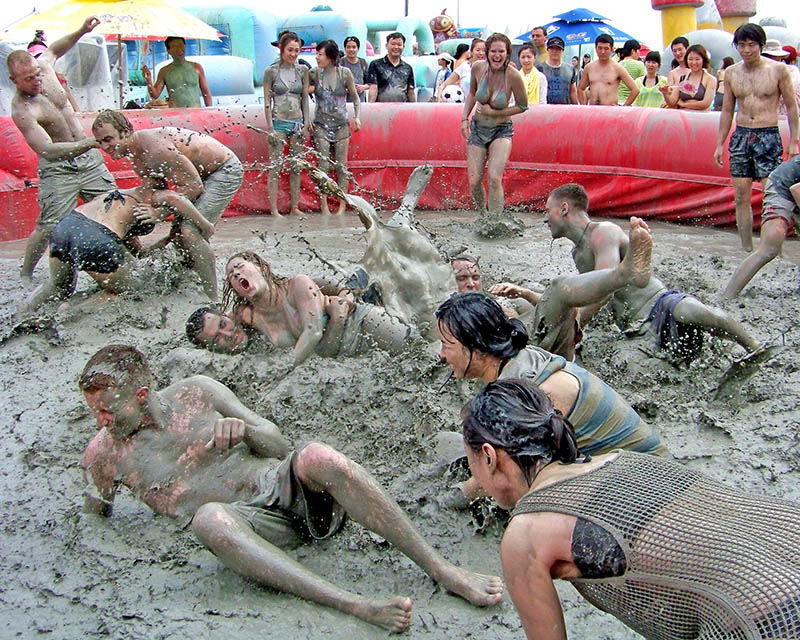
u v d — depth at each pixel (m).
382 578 3.33
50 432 4.60
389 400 4.58
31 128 7.07
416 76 21.25
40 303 6.51
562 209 5.38
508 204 11.27
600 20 19.69
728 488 2.17
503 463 2.22
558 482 2.15
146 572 3.35
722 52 17.20
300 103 10.77
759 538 1.96
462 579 3.17
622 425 3.14
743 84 8.09
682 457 4.16
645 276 3.87
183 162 6.54
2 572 3.38
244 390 4.75
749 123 8.09
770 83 7.92
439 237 9.31
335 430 4.39
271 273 5.12
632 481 2.12
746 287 7.09
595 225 5.31
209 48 19.80
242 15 19.73
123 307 6.48
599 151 10.69
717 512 2.05
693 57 10.85
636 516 2.02
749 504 2.09
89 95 12.88
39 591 3.26
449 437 4.12
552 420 2.21
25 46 13.05
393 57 12.31
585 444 3.12
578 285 4.07
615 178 10.70
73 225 6.27
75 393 5.10
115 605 3.15
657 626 2.03
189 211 6.41
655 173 10.39
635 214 10.65
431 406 4.47
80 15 11.31
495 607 3.12
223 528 3.14
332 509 3.44
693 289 7.11
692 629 1.98
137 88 17.89
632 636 2.95
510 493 2.27
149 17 11.24
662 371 5.07
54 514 3.80
